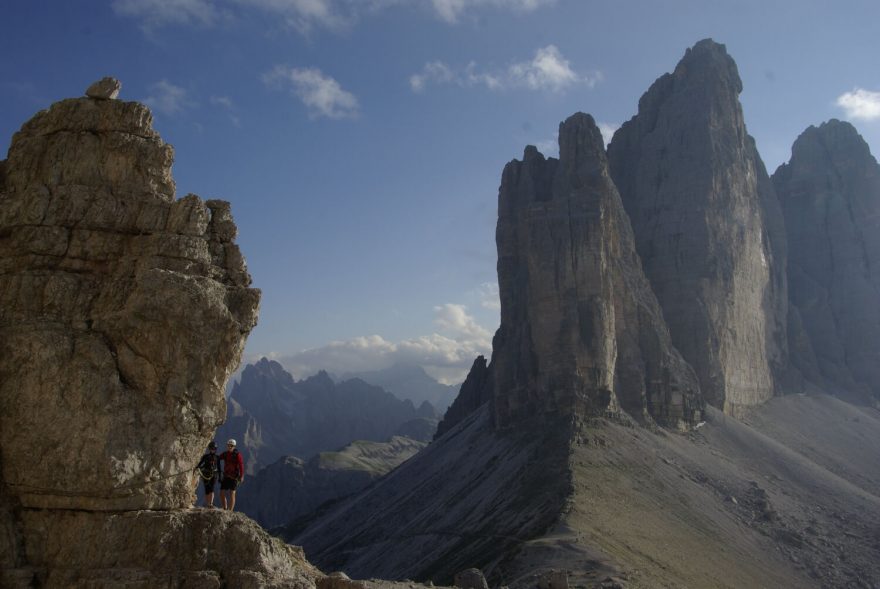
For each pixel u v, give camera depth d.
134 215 23.42
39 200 22.92
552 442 129.62
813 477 148.88
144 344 21.52
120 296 22.55
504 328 161.88
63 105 24.08
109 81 24.16
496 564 85.94
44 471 20.47
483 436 155.38
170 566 20.55
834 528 124.50
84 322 22.02
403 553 121.62
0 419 20.86
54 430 20.56
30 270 22.47
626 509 105.56
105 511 20.58
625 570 76.81
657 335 156.25
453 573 95.44
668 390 152.62
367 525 151.88
